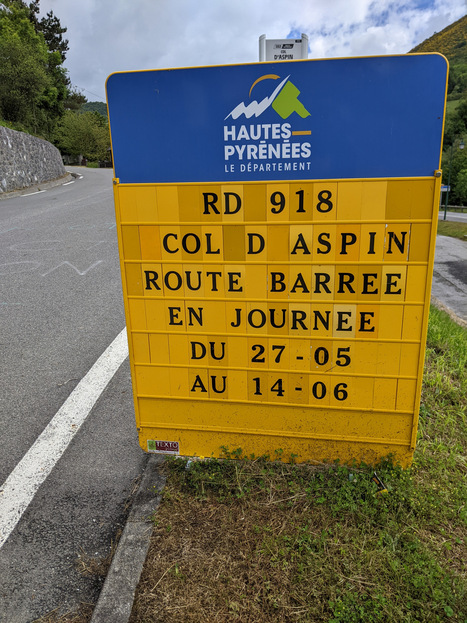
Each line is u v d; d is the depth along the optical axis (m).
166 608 2.05
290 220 2.46
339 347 2.61
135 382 2.88
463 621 1.94
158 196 2.53
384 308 2.51
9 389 4.06
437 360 4.14
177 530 2.44
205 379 2.80
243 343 2.70
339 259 2.47
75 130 50.06
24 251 8.52
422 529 2.38
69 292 6.45
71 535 2.60
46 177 21.81
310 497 2.57
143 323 2.76
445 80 2.21
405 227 2.38
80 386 4.10
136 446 3.33
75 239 9.36
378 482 2.66
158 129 2.45
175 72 2.37
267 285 2.57
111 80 2.41
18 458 3.21
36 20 44.50
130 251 2.64
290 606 2.03
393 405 2.66
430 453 2.95
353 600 2.01
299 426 2.79
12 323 5.42
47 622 2.14
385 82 2.24
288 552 2.27
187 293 2.66
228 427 2.87
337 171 2.36
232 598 2.08
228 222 2.51
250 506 2.55
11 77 24.45
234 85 2.34
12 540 2.57
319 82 2.28
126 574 2.21
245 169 2.43
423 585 2.05
